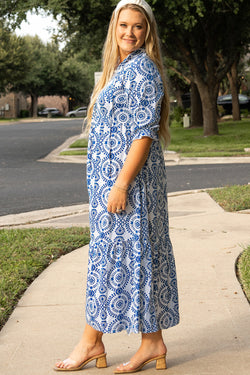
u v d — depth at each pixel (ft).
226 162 45.39
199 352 9.15
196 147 55.67
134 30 8.18
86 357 8.59
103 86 8.55
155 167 8.20
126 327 8.13
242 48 71.56
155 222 8.20
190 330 10.11
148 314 8.11
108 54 8.49
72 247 17.13
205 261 14.82
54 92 218.18
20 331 10.31
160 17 54.70
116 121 8.03
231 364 8.65
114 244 8.03
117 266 8.05
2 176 37.40
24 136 80.94
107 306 8.08
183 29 60.13
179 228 19.40
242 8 60.34
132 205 8.00
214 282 12.90
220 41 66.28
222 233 18.30
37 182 33.91
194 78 66.44
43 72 208.74
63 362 8.62
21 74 172.55
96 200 8.18
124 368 8.45
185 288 12.53
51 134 84.64
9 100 214.07
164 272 8.39
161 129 8.54
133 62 8.04
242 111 116.16
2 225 21.20
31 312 11.33
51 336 10.04
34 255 15.90
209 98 66.54
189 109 100.53
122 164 8.04
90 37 67.51
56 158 50.31
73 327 10.46
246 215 21.42
